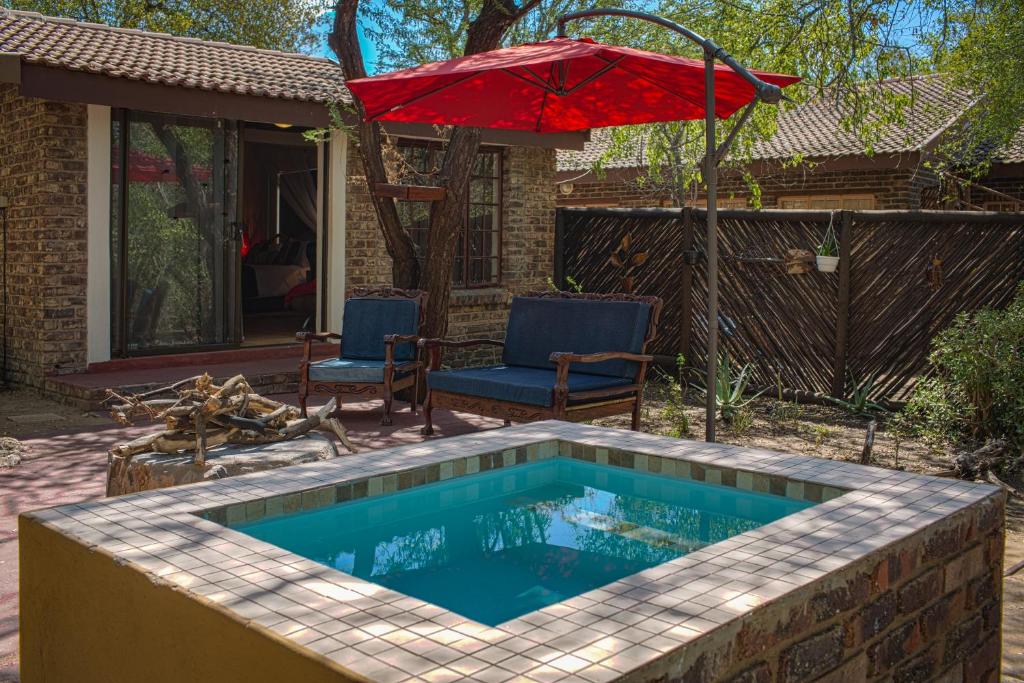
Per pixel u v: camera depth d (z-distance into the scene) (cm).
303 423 515
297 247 1528
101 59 890
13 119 921
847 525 263
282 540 305
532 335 761
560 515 374
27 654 272
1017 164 1530
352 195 1093
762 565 228
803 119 1764
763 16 1001
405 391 920
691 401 951
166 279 970
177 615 211
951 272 849
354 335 848
